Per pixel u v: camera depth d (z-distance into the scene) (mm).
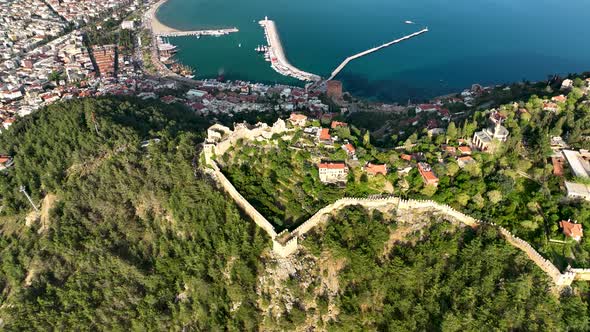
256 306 173500
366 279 171250
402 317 161625
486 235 171500
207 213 199250
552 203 177625
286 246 176625
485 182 193000
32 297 198875
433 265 169250
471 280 160375
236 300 174875
